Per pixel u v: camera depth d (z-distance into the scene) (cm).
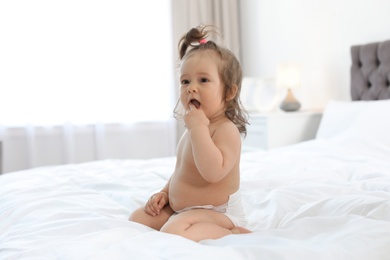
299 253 70
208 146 95
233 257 70
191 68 106
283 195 124
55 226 98
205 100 104
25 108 352
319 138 270
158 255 73
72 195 137
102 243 84
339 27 307
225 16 409
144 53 391
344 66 305
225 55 109
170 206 110
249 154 227
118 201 135
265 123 304
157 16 394
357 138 221
